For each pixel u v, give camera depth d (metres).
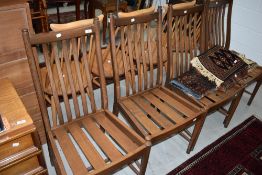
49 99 1.62
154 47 2.12
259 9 2.54
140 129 1.43
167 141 1.95
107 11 3.10
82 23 1.40
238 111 2.34
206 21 1.94
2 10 1.14
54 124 1.42
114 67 1.58
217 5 1.97
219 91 1.83
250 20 2.67
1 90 1.21
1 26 1.17
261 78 2.15
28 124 1.04
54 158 1.27
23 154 1.10
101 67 1.47
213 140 1.99
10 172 1.12
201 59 1.88
